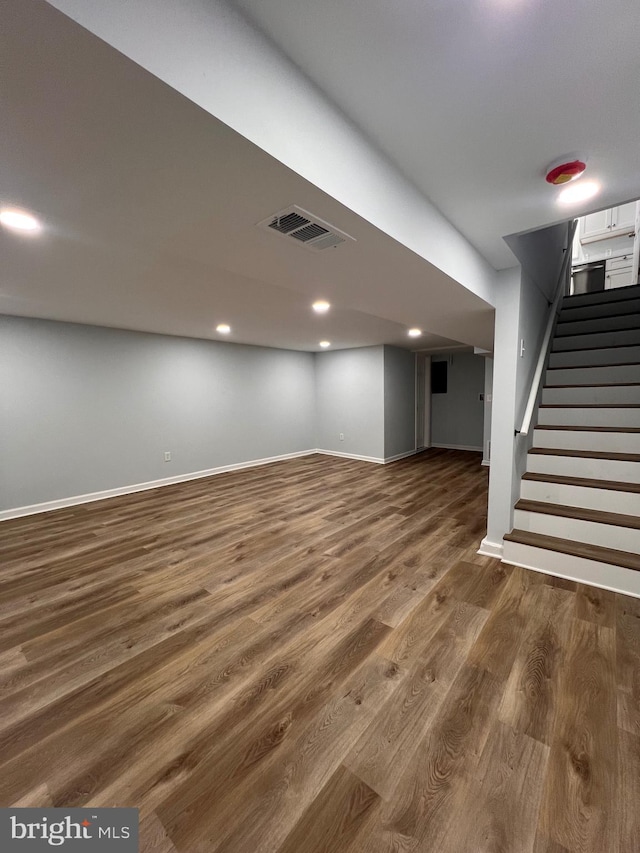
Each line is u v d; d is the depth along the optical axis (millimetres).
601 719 1377
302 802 1116
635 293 4008
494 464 2725
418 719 1395
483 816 1069
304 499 4340
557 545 2447
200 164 973
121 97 735
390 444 6574
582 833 1021
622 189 1600
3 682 1614
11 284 2617
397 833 1033
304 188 1084
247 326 4402
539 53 942
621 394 3068
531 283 2904
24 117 781
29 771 1222
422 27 872
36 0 542
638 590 2160
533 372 3107
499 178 1522
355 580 2436
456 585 2346
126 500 4359
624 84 1041
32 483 3883
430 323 3242
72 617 2078
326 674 1629
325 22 861
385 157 1373
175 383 5129
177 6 724
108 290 2799
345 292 2209
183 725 1389
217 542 3104
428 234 1688
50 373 3977
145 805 1114
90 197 1142
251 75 872
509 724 1364
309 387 7242
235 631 1938
